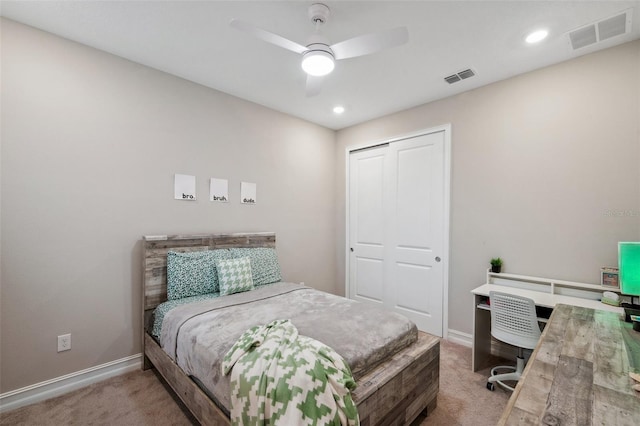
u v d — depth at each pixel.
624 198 2.15
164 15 1.90
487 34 2.05
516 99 2.65
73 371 2.16
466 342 2.97
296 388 1.18
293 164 3.74
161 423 1.81
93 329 2.25
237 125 3.15
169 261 2.49
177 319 2.01
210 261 2.64
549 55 2.32
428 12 1.83
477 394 2.14
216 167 2.98
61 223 2.11
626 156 2.14
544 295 2.33
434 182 3.23
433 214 3.24
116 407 1.95
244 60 2.44
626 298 2.06
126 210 2.41
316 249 4.03
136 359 2.45
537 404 0.84
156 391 2.13
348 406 1.23
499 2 1.75
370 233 3.88
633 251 1.88
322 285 4.12
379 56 2.34
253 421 1.20
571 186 2.38
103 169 2.30
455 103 3.05
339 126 4.15
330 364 1.32
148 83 2.53
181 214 2.72
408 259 3.46
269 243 3.37
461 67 2.52
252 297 2.42
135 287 2.46
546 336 1.36
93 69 2.25
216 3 1.78
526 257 2.60
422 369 1.82
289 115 3.68
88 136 2.23
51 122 2.07
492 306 2.25
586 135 2.30
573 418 0.78
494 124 2.79
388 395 1.52
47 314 2.06
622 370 1.03
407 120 3.47
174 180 2.68
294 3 1.78
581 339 1.32
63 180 2.12
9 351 1.92
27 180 1.99
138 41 2.18
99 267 2.28
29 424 1.78
